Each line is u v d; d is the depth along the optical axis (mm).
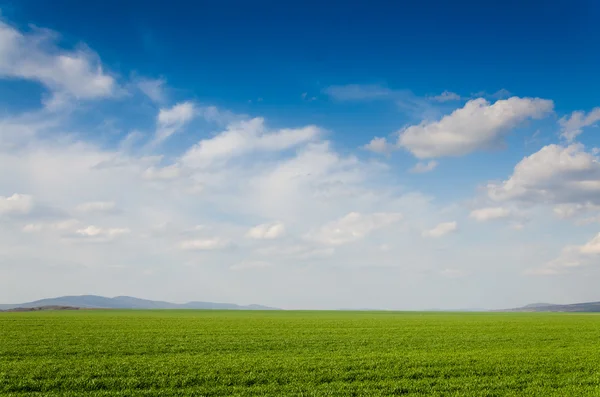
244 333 47531
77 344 35469
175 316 99688
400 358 28703
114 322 66938
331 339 41219
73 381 20609
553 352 32781
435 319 92875
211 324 64312
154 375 22172
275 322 72438
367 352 32062
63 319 75438
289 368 24578
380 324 68125
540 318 103500
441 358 28891
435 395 18953
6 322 64250
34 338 39938
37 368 23734
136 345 35094
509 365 26391
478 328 59219
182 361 26797
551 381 22062
